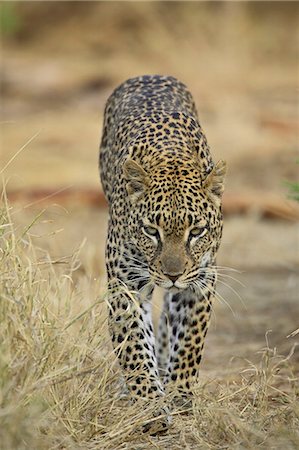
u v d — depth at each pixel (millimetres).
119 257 10477
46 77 32438
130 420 9477
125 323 10234
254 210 18953
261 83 32344
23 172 22781
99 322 10117
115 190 10805
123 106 11969
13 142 25578
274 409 9969
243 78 33031
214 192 10281
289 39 37406
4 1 39812
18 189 20281
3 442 8195
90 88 31938
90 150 25109
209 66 34719
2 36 39969
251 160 23547
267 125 26484
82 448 8883
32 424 8484
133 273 10430
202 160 10867
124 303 10305
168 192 10000
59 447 8883
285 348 12250
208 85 31953
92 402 9477
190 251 9992
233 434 9211
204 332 10516
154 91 12047
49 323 9328
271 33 37406
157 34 37281
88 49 38625
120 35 38781
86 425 9281
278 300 14422
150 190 10102
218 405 9648
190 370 10484
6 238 9938
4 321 8773
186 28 37219
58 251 13906
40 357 8891
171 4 38438
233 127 25969
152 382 10102
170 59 35688
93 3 40312
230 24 37125
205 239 10102
